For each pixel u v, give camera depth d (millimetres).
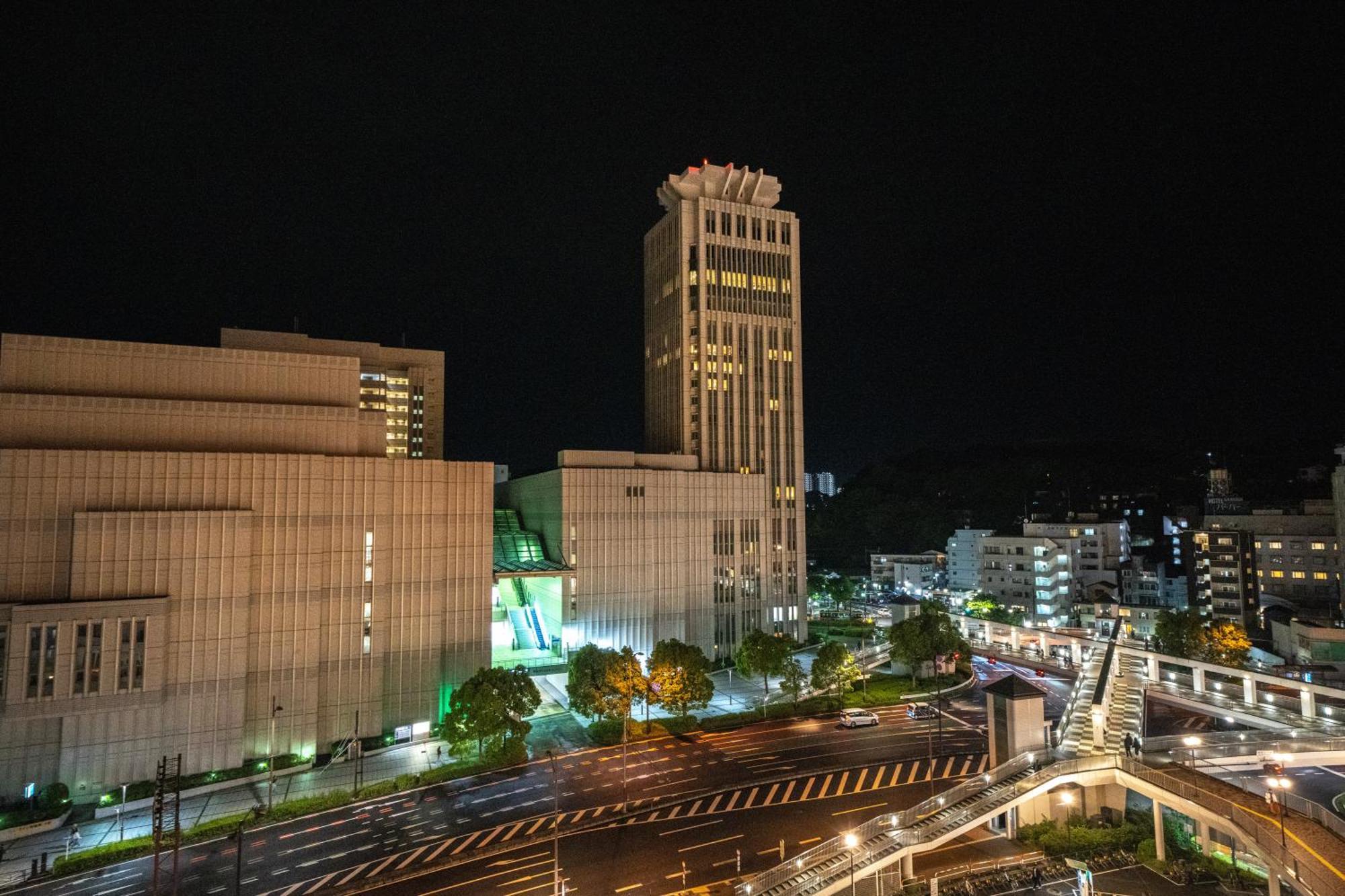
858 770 79812
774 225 155125
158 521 81688
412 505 99562
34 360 83500
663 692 92375
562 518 122500
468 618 102812
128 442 84938
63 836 67688
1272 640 139625
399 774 82125
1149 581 190875
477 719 81062
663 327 155750
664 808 70438
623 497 127125
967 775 77625
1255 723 81938
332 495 94062
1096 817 65750
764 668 106062
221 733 82250
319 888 56562
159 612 79375
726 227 150875
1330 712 79125
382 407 173000
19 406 80750
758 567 142750
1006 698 68250
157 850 50281
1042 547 183250
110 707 76500
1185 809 56281
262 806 73062
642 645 126188
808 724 96938
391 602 97000
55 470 79625
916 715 100375
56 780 74875
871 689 113625
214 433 89250
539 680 116000
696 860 59656
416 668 98062
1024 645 140625
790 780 77188
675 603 131375
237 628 84250
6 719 72812
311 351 121750
